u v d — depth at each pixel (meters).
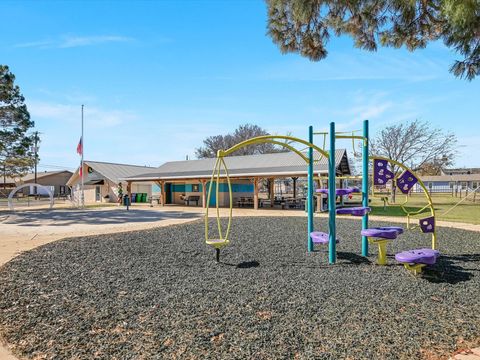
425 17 6.32
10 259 6.26
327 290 4.39
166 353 2.81
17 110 21.39
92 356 2.78
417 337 3.08
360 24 6.69
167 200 27.67
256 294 4.25
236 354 2.78
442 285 4.62
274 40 7.16
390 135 27.17
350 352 2.81
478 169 64.56
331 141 5.98
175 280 4.91
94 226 12.04
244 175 19.86
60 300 4.08
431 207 6.06
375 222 12.77
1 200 39.75
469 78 5.97
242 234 9.12
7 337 3.15
